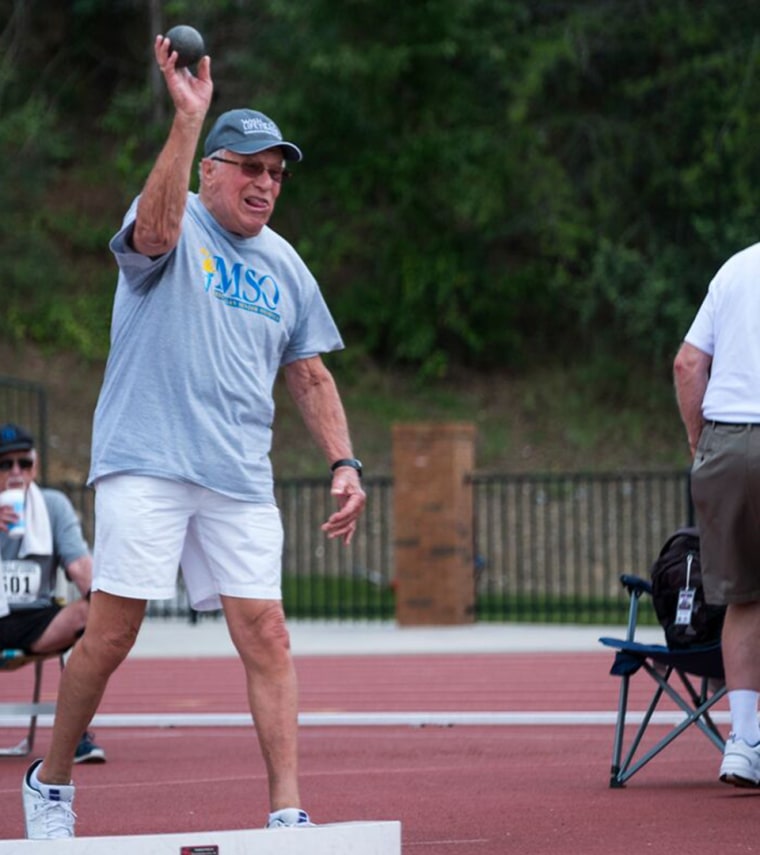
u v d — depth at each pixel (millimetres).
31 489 22359
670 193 86062
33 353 86750
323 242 91875
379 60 85938
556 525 73812
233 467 13125
